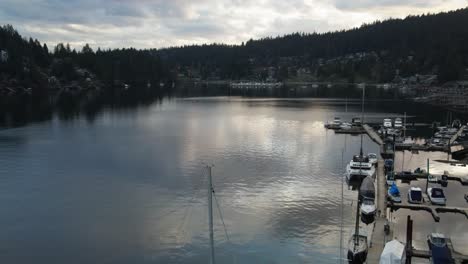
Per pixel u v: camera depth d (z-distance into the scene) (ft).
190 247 131.85
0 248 130.62
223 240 136.15
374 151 273.54
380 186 187.73
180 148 275.59
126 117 449.48
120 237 138.72
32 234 140.56
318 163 236.22
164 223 149.48
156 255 127.34
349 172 199.41
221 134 335.26
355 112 500.74
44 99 628.28
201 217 154.40
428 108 542.98
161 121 417.49
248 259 124.67
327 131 354.74
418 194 165.89
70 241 135.74
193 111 518.37
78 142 294.66
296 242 134.62
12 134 325.62
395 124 374.63
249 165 229.66
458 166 231.71
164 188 187.62
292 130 359.25
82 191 183.93
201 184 193.36
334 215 156.04
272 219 152.66
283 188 188.34
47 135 323.37
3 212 158.81
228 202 169.89
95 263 122.83
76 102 602.85
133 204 167.84
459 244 131.13
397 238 133.39
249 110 531.09
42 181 198.39
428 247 126.41
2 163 232.12
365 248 120.26
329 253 127.65
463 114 472.85
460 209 157.79
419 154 267.39
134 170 217.97
